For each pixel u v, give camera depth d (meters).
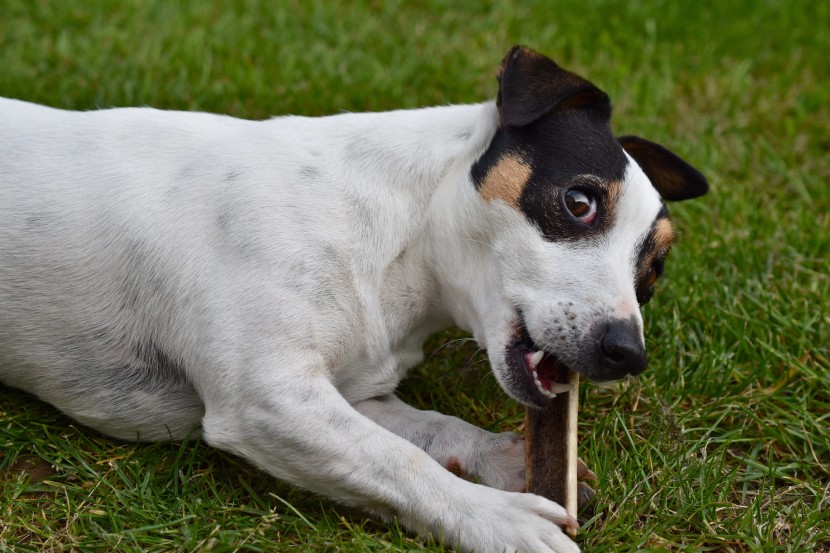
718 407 1.11
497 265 1.01
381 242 1.02
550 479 0.98
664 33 1.60
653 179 1.13
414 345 1.07
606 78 1.47
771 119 1.45
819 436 1.09
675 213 1.30
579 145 1.02
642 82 1.48
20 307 1.01
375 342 1.03
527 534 0.95
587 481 1.03
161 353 1.01
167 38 1.44
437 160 1.03
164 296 1.00
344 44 1.46
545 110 1.00
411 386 1.12
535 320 0.99
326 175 1.02
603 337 0.98
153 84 1.36
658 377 1.13
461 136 1.04
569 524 0.96
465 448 1.03
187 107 1.34
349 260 1.01
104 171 1.02
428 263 1.04
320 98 1.37
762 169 1.39
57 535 0.97
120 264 1.01
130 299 1.01
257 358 0.98
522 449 1.02
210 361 0.98
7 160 1.02
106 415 1.03
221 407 0.99
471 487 0.97
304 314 0.99
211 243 1.00
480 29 1.55
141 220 1.01
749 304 1.21
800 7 1.70
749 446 1.09
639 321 0.99
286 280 0.99
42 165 1.02
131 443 1.04
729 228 1.28
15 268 1.01
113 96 1.34
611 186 1.01
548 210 1.00
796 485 1.06
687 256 1.24
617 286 0.99
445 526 0.96
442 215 1.03
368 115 1.06
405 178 1.03
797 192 1.36
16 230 1.01
